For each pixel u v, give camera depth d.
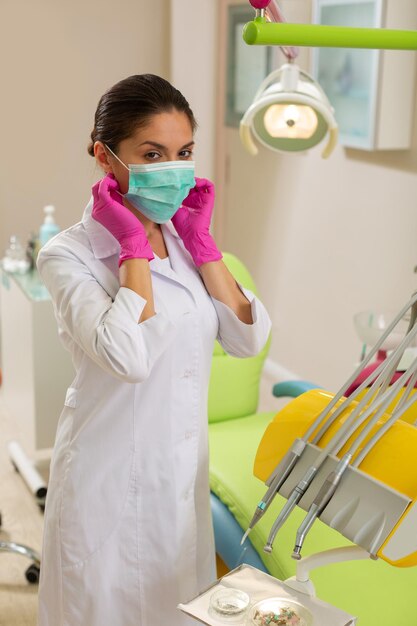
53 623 1.75
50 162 4.61
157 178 1.56
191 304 1.68
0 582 2.76
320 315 4.05
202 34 4.31
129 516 1.66
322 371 4.10
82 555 1.66
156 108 1.54
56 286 1.61
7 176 4.55
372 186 3.52
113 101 1.56
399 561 1.14
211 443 2.61
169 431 1.66
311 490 1.24
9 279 3.56
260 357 2.89
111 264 1.65
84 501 1.65
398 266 3.42
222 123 4.79
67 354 3.26
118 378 1.56
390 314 2.77
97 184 1.62
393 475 1.17
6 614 2.58
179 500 1.69
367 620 1.82
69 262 1.62
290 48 2.18
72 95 4.57
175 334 1.60
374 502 1.17
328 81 3.57
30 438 3.41
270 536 1.24
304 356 4.25
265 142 2.36
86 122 4.61
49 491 1.73
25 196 4.61
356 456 1.21
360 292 3.71
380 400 1.23
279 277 4.40
